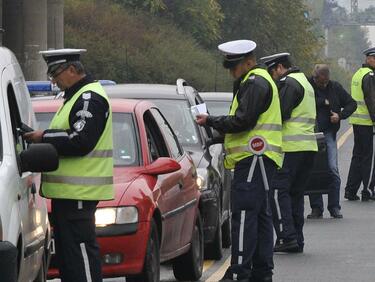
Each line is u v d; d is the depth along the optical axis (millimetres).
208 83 101500
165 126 22016
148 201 18328
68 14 96562
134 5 110438
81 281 15852
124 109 20406
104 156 15828
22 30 74938
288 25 126250
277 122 19781
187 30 115625
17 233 12891
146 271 18281
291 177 25031
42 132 15492
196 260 21844
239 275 19750
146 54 97188
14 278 12219
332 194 32625
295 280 21578
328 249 26000
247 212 19719
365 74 37188
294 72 25141
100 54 90625
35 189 15078
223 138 21000
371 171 37656
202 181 23578
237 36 122812
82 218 15797
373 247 26312
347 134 80062
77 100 15719
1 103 14117
